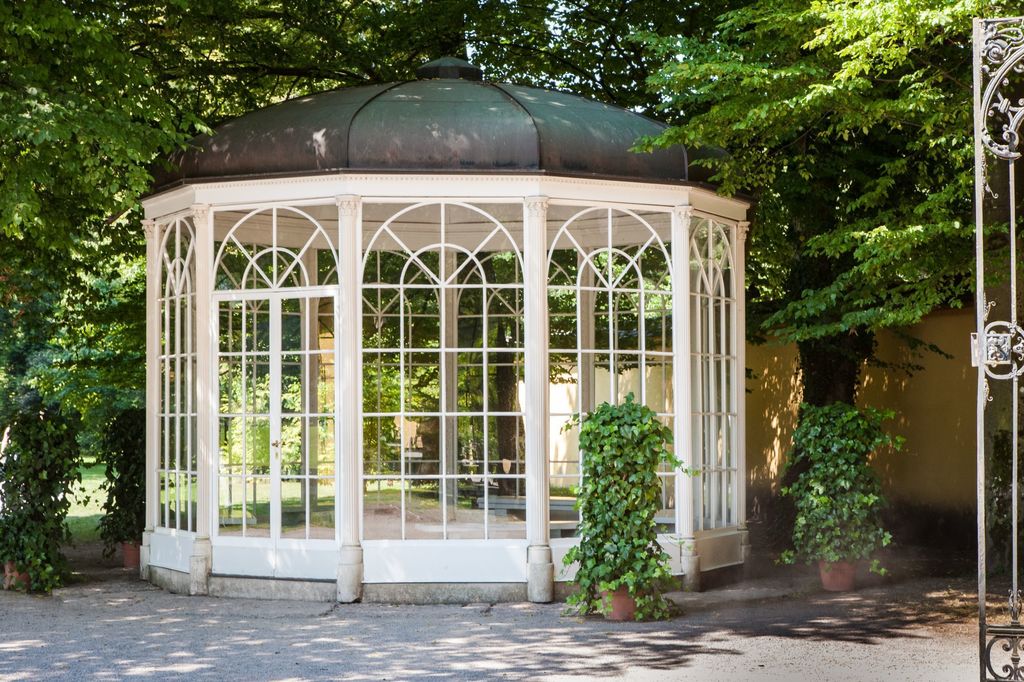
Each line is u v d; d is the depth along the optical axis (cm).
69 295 1518
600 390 1409
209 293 1098
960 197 1126
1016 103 991
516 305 1474
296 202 1063
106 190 1056
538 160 1043
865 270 1050
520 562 1035
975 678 723
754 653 806
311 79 1647
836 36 966
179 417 1141
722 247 1198
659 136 1049
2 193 1020
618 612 944
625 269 1112
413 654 810
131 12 1300
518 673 745
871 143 1313
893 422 1538
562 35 1709
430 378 1455
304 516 1064
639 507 949
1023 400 1093
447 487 1435
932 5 923
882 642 845
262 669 762
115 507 1296
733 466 1199
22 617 976
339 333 1048
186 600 1055
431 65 1196
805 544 1113
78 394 1645
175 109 1288
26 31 990
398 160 1038
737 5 1470
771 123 1077
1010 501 1167
